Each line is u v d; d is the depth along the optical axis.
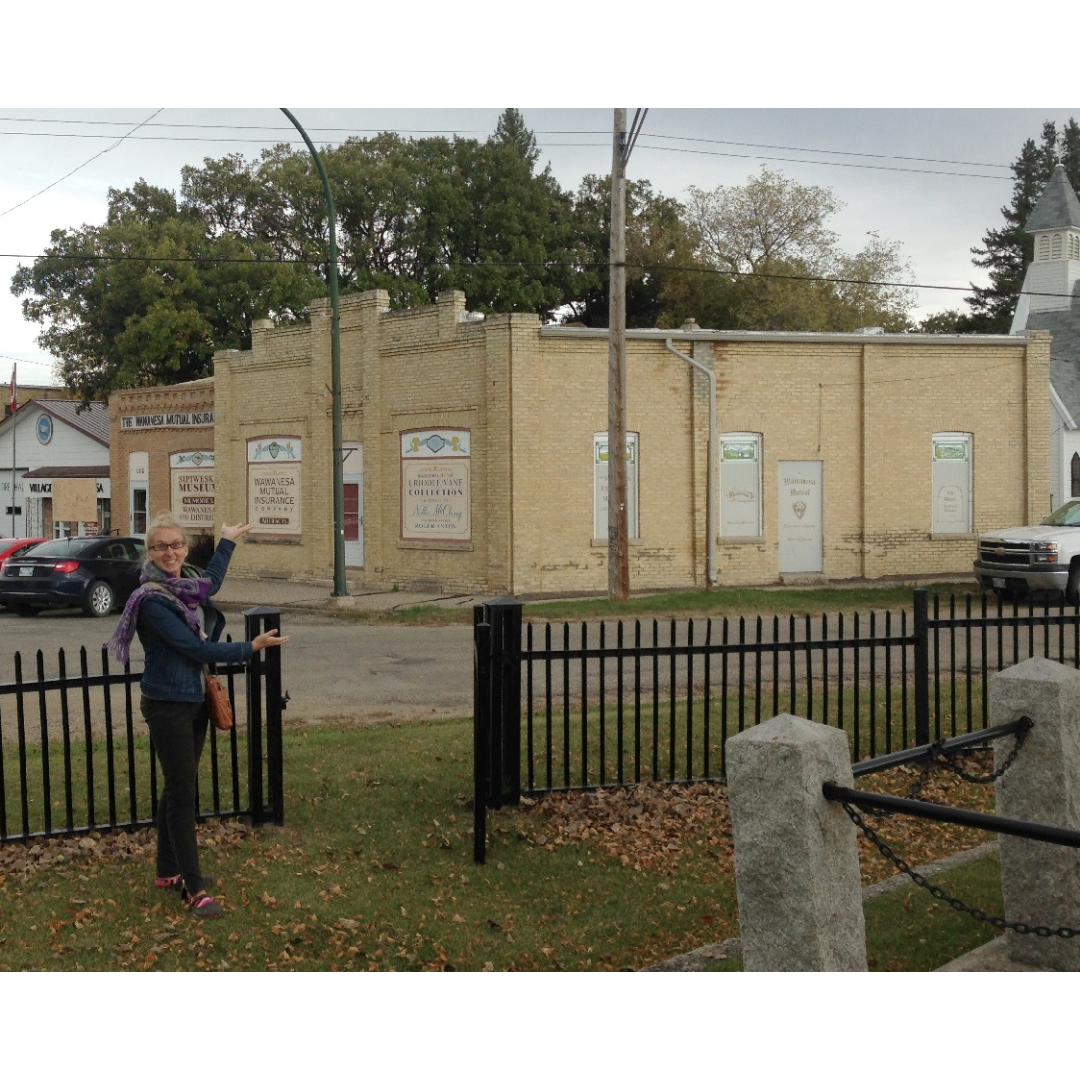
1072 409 37.66
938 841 7.54
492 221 48.44
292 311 42.56
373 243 46.97
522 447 24.19
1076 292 43.50
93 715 11.33
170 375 42.38
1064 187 44.34
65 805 7.78
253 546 30.55
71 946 5.56
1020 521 27.16
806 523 25.98
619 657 8.00
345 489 27.83
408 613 21.72
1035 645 16.02
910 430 26.45
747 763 4.03
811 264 53.09
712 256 53.41
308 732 10.16
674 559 25.16
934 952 5.47
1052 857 5.23
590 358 24.56
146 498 34.97
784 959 3.96
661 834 7.37
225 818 7.36
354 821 7.47
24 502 50.50
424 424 25.86
